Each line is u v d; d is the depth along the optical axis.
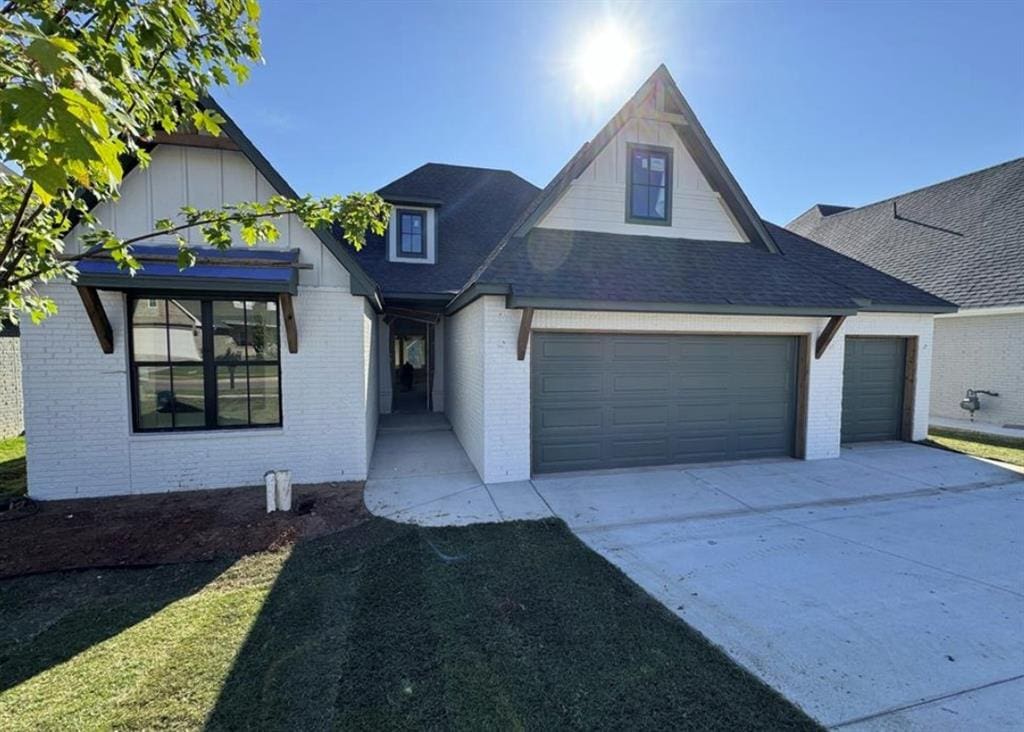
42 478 6.32
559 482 7.22
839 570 4.54
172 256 6.02
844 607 3.89
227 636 3.47
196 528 5.47
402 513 5.99
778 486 7.10
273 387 7.13
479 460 7.57
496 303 7.16
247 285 6.14
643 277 7.61
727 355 8.35
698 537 5.32
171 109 2.96
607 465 7.90
